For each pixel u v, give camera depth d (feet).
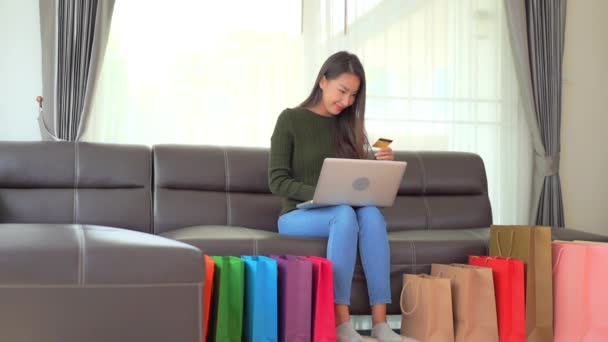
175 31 13.62
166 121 13.57
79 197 11.35
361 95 10.65
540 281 10.09
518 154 15.34
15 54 12.93
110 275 6.63
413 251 10.59
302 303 8.73
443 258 10.73
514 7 14.90
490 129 15.23
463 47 15.07
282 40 14.19
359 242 9.87
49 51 12.36
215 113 13.85
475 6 15.16
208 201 11.82
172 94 13.61
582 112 15.90
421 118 14.87
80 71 12.40
